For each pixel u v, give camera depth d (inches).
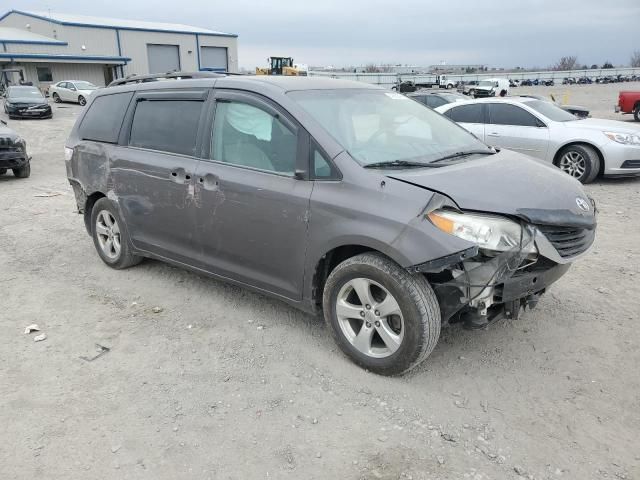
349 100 159.0
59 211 320.5
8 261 227.5
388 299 127.3
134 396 129.4
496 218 118.0
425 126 167.0
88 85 1376.7
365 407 124.0
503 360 142.3
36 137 772.0
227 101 160.4
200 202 162.6
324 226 133.3
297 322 165.6
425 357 128.6
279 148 145.9
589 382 132.2
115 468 106.0
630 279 195.2
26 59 1732.3
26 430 117.2
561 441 112.2
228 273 163.2
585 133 366.9
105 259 214.2
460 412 121.8
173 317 171.0
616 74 3065.9
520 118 392.8
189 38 2277.3
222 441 113.5
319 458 108.3
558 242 126.0
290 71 1877.5
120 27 2064.5
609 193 345.7
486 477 102.7
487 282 117.9
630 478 102.0
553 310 170.6
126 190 190.1
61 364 144.0
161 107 181.2
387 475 103.3
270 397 128.3
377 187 127.2
